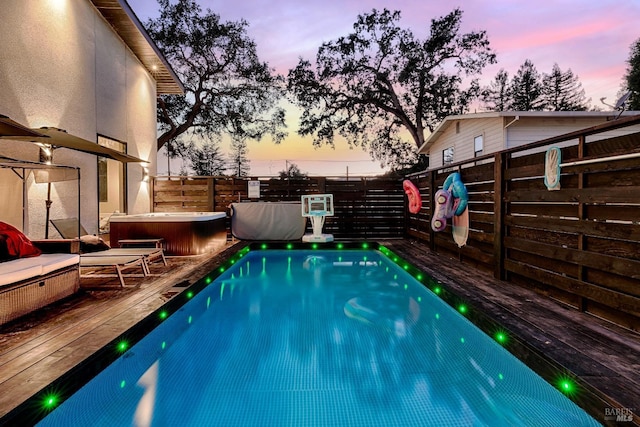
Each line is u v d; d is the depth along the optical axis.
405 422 2.28
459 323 3.85
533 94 28.97
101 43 7.46
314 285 5.82
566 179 3.52
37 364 2.33
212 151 20.73
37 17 5.64
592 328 2.91
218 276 5.67
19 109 5.32
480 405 2.46
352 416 2.33
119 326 2.99
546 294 3.88
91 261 4.37
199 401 2.52
